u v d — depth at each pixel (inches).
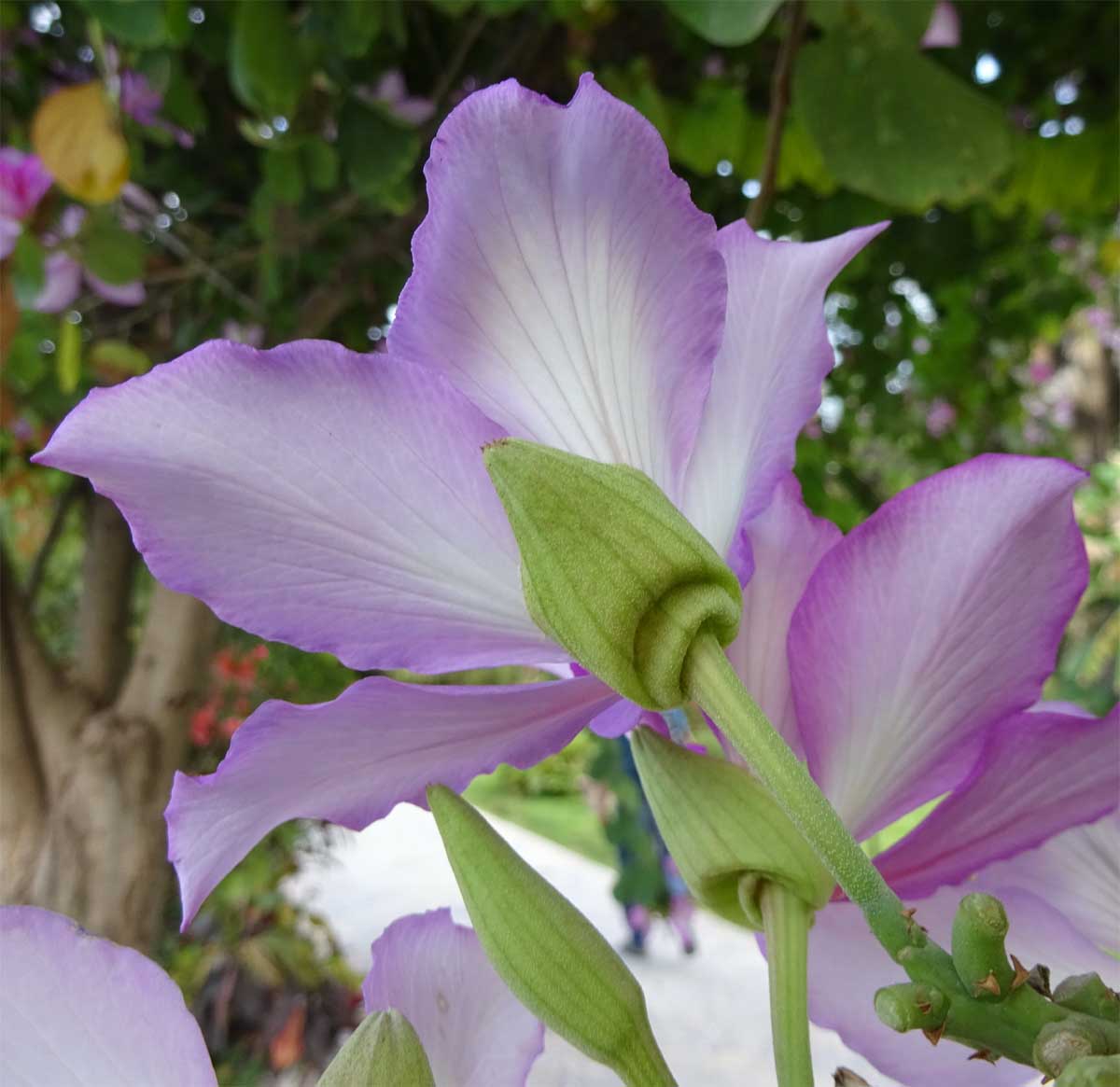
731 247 4.6
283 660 36.7
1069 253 40.7
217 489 3.9
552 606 3.4
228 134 27.3
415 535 4.0
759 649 4.7
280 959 39.2
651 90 21.2
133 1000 4.1
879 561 4.4
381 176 19.1
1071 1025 3.1
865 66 13.8
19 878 25.0
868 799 4.6
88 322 29.0
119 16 15.4
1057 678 70.3
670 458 4.2
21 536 48.0
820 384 4.8
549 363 4.1
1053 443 62.4
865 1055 4.8
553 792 104.4
